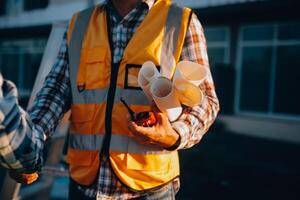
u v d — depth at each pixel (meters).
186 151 7.41
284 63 9.71
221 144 8.45
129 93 1.26
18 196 2.38
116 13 1.37
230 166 6.65
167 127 1.15
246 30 10.19
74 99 1.34
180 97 1.17
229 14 10.20
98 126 1.29
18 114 0.95
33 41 14.52
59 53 1.43
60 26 1.93
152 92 1.16
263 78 10.07
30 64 14.68
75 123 1.35
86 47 1.34
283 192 5.39
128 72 1.27
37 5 13.96
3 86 0.96
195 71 1.21
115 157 1.26
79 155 1.34
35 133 1.10
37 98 1.35
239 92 10.39
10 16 14.91
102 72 1.30
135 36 1.29
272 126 9.52
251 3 9.45
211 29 10.73
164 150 1.29
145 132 1.12
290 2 8.85
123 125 1.26
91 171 1.31
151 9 1.32
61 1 13.09
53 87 1.36
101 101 1.29
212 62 10.71
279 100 9.84
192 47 1.31
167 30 1.30
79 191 1.36
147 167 1.27
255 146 8.45
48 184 2.66
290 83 9.67
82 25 1.40
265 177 6.07
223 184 5.61
